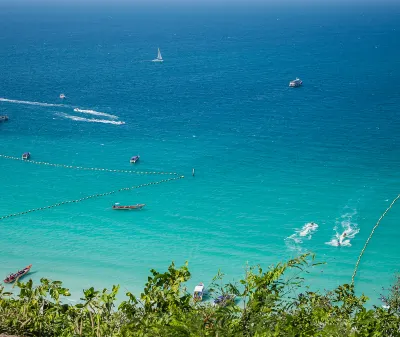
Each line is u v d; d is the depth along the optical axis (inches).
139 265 2434.8
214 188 3189.0
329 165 3462.1
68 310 625.3
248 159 3585.1
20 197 3120.1
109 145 3905.0
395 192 3065.9
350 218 2785.4
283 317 617.6
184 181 3302.2
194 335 529.7
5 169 3506.4
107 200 3083.2
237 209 2923.2
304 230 2682.1
